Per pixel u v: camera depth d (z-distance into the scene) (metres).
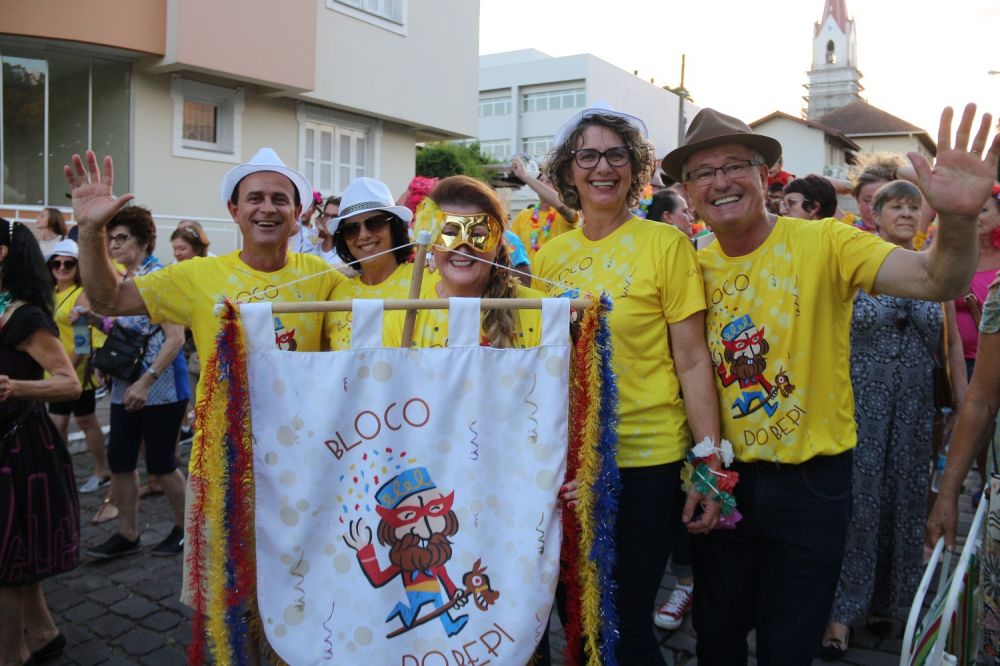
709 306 2.52
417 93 14.38
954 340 3.78
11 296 2.97
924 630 2.32
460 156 28.80
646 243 2.46
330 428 2.00
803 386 2.36
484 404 2.02
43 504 2.98
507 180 5.16
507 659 1.99
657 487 2.40
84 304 5.30
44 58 10.12
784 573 2.40
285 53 11.48
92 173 2.64
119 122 10.62
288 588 2.01
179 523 4.55
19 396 2.86
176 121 11.01
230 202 2.94
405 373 2.02
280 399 2.01
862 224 4.45
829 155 35.72
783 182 4.95
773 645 2.38
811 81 91.94
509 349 2.02
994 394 2.32
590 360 2.02
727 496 2.33
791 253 2.38
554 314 2.02
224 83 11.44
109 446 4.48
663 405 2.43
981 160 1.87
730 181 2.37
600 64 43.66
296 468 2.00
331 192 13.46
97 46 9.99
